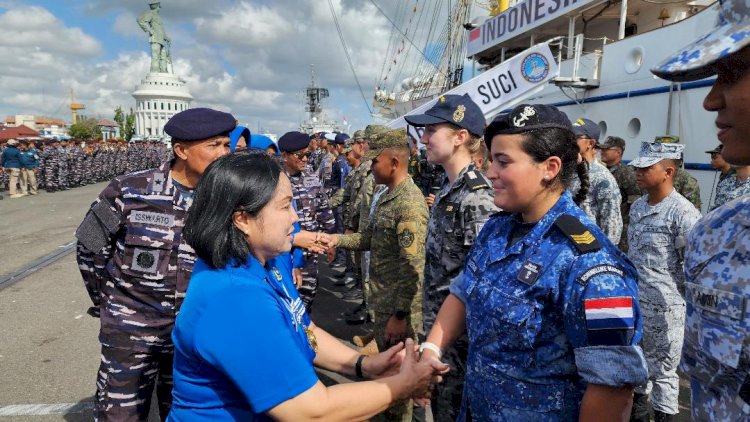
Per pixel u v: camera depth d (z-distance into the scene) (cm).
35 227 1034
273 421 132
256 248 132
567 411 125
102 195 224
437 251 230
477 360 141
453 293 170
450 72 1745
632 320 112
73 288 598
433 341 162
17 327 467
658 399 292
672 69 91
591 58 791
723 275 102
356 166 633
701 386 108
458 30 1714
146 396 222
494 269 139
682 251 284
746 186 430
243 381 118
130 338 215
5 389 344
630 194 496
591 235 125
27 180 1642
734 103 91
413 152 898
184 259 220
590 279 115
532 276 126
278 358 119
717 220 110
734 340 97
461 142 229
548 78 662
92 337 443
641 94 679
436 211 234
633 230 310
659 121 643
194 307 123
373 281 286
